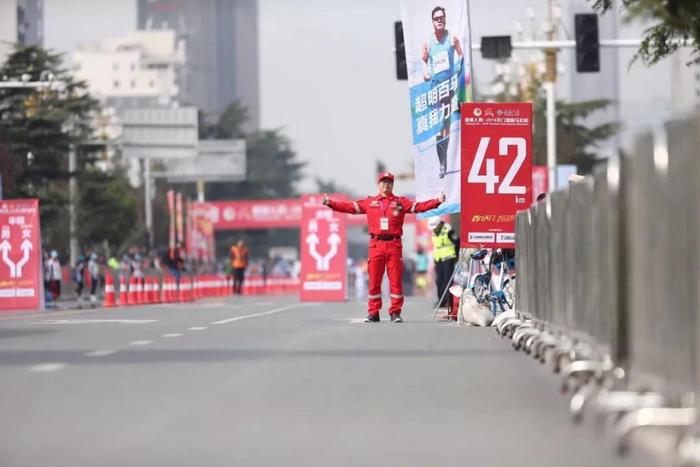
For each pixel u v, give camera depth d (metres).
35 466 20.97
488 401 28.89
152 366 37.03
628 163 26.83
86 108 197.62
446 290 67.12
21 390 31.25
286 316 72.00
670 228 23.31
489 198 57.06
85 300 146.62
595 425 25.06
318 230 117.56
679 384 22.69
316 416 26.48
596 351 29.95
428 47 63.94
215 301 127.50
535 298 42.38
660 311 24.08
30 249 97.25
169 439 23.55
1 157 178.00
